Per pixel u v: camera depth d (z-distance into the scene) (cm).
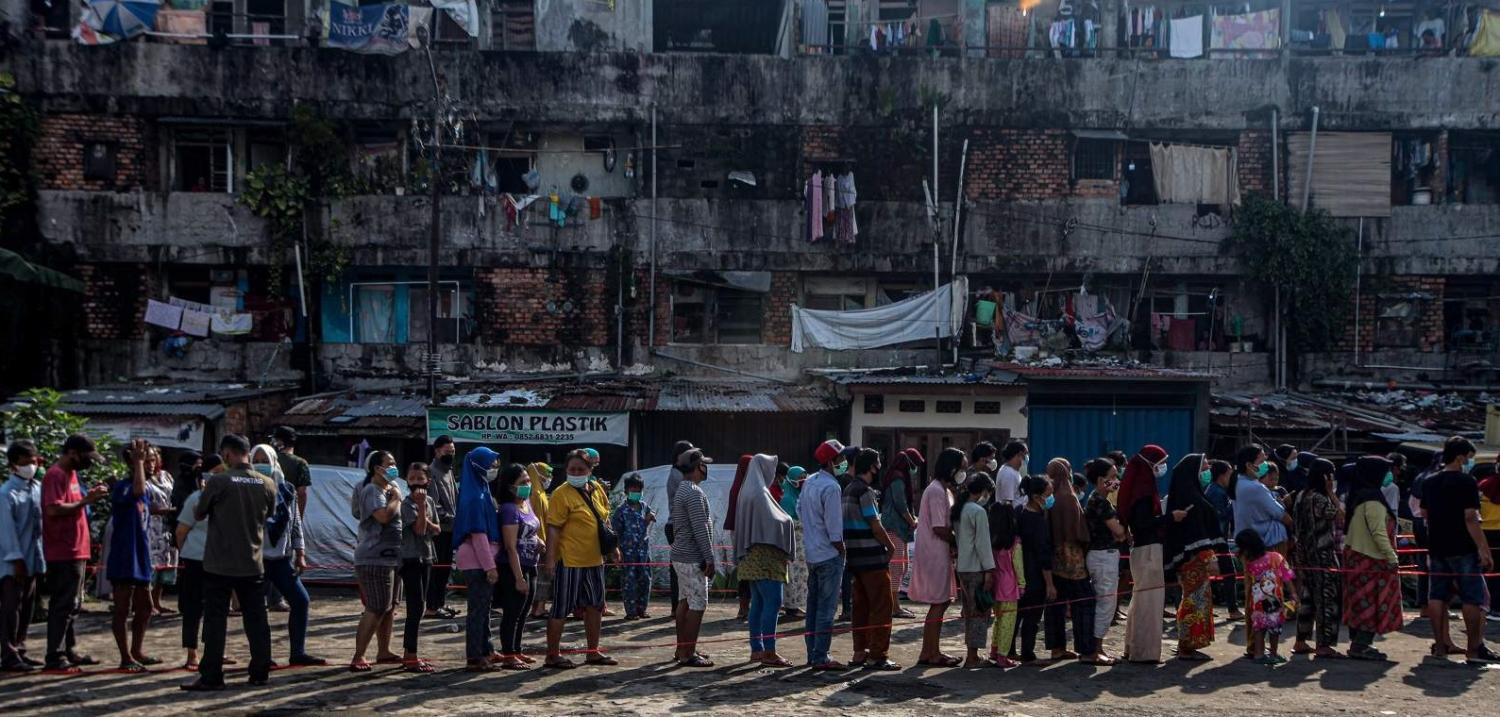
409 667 961
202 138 2288
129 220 2214
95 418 1917
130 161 2223
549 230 2288
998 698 867
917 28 2398
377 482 953
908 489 1327
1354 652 1036
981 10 2402
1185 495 1028
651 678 934
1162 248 2303
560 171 2353
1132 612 1016
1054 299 2339
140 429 1920
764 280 2302
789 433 2131
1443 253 2302
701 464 1066
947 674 959
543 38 2344
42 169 2205
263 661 897
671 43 2530
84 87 2209
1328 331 2309
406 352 2277
